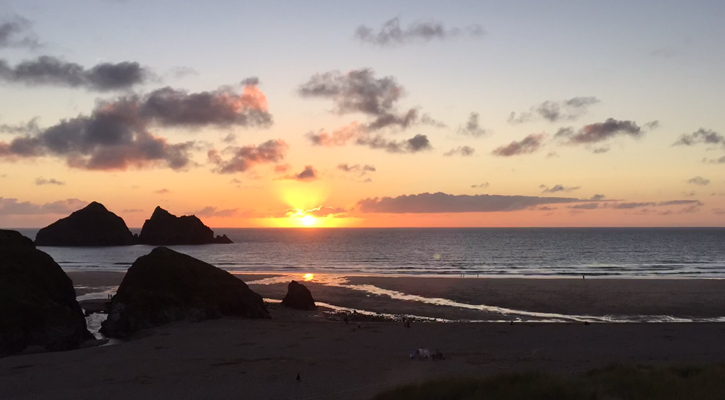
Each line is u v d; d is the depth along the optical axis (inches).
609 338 1374.3
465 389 799.7
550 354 1214.9
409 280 2819.9
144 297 1599.4
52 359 1172.5
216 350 1262.3
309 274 3284.9
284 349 1272.1
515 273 3363.7
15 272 1507.1
